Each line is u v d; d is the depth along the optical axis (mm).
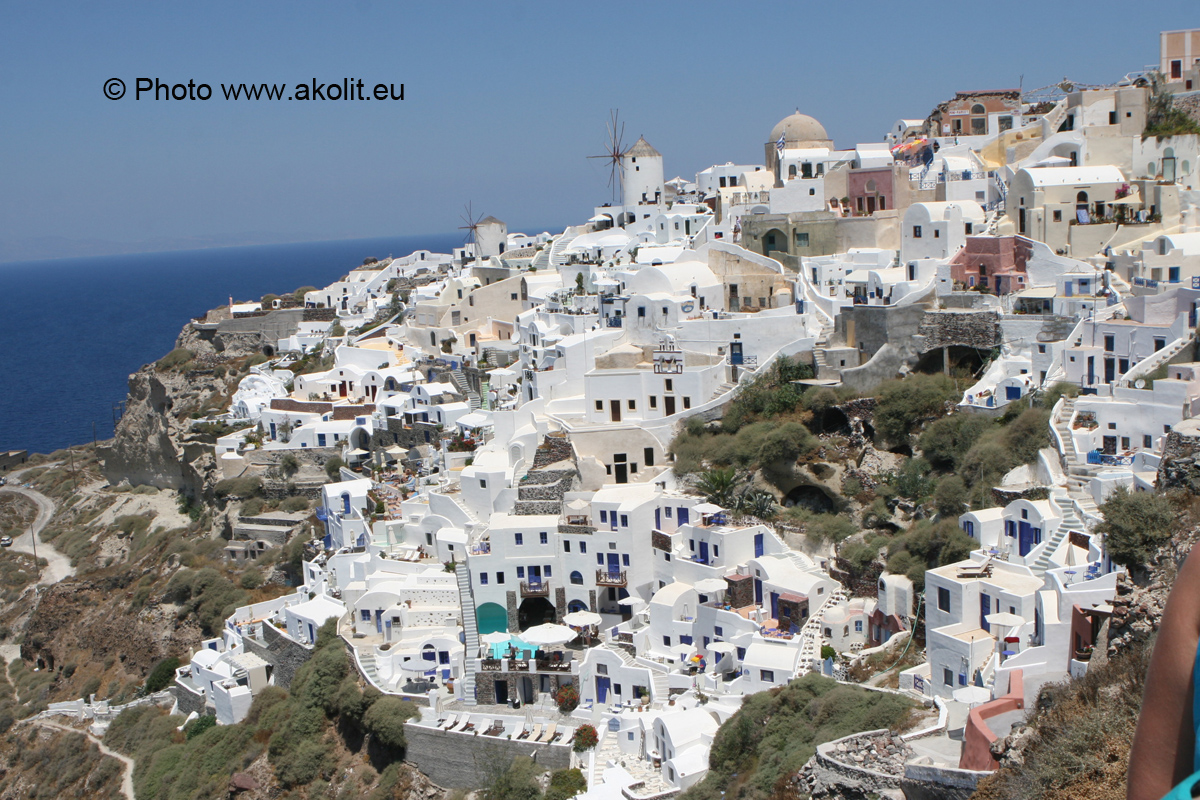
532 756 75125
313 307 191375
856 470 91000
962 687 57781
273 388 156625
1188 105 111625
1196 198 101000
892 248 121562
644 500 91000
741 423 100312
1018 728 40812
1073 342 85000
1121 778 31297
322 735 86875
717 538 83312
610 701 79125
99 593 136125
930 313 96375
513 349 139125
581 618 85438
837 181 128250
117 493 169875
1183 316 76938
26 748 111438
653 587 90562
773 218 126250
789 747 57406
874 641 73688
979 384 90250
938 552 72562
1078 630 48156
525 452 104375
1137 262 91000
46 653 133000
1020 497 71625
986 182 118938
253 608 111438
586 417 109125
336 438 136750
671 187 187500
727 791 59156
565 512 95688
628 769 69625
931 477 86062
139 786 94062
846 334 101125
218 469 143125
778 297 116250
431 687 84375
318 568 108438
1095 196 103500
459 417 124188
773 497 93500
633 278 120812
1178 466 58344
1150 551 53750
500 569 92188
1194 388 68812
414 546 103812
